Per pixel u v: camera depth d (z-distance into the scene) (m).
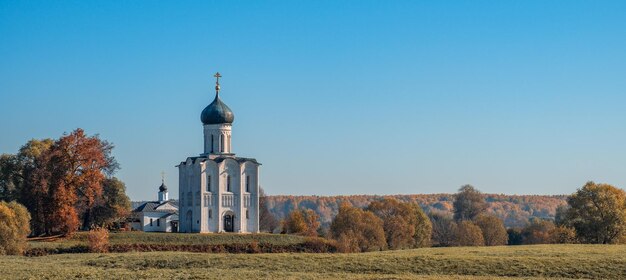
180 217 172.25
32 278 80.31
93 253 117.56
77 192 149.25
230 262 94.88
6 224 117.12
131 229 185.12
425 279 80.44
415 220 175.25
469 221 196.12
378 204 176.25
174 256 102.25
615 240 155.12
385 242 151.25
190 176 169.50
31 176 146.75
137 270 89.88
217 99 171.50
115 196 156.00
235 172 168.88
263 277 81.50
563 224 169.38
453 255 101.31
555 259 94.31
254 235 150.88
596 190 158.00
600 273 87.12
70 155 148.12
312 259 96.12
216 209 166.00
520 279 83.06
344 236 134.62
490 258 95.56
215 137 170.50
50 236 144.12
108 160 155.62
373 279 80.25
